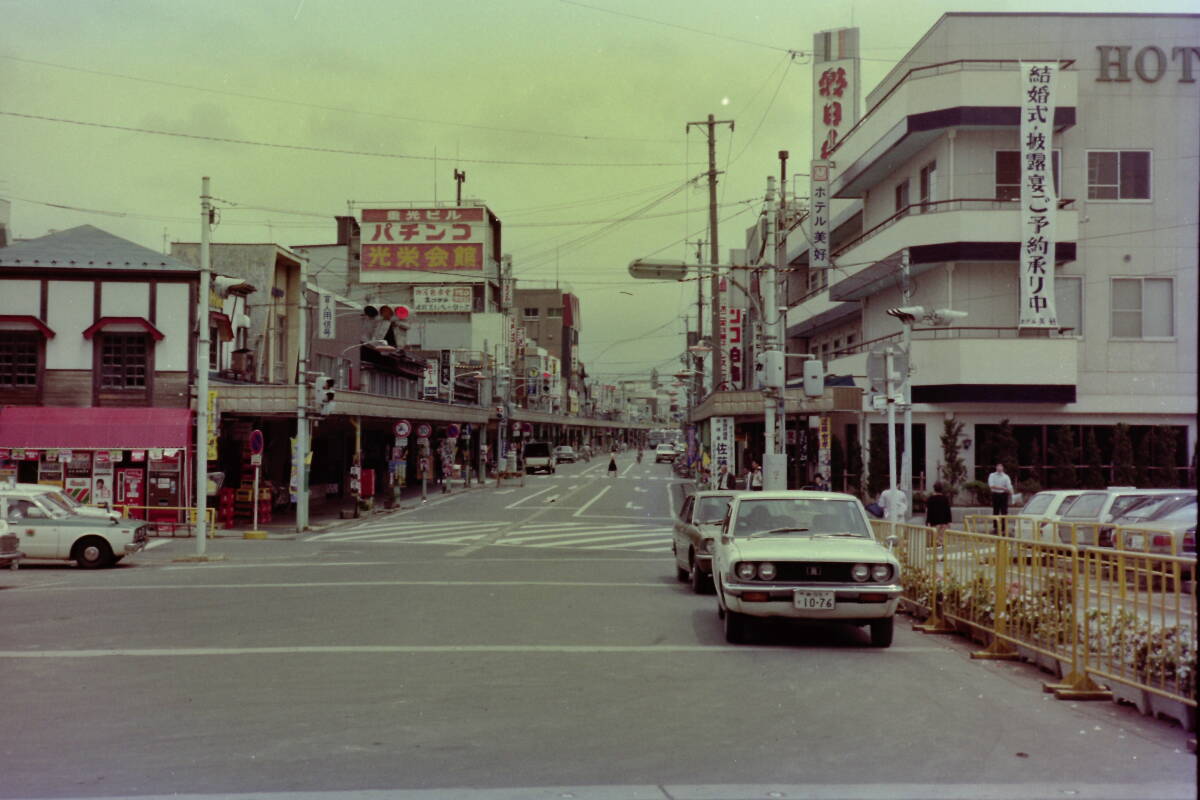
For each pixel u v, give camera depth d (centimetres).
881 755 664
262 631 1191
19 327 2959
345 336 4500
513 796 577
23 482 2889
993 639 1061
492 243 7731
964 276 3091
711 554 1520
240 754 666
